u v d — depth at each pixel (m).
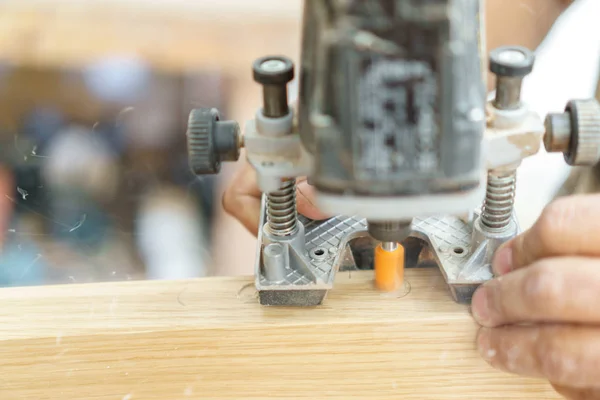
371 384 0.47
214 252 0.83
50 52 0.73
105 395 0.48
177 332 0.46
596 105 0.41
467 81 0.36
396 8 0.35
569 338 0.42
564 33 0.89
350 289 0.47
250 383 0.47
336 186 0.37
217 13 0.80
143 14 0.78
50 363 0.47
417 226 0.48
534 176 0.84
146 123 0.79
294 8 0.81
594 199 0.43
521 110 0.41
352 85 0.36
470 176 0.37
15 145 0.75
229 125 0.42
